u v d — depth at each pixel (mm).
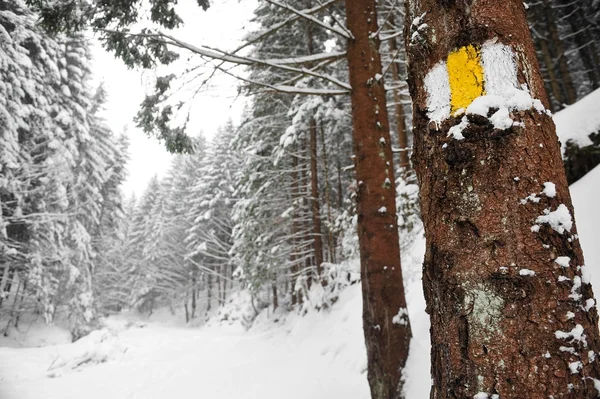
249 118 12594
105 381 9203
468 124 1088
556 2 15891
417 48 1268
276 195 13500
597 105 5094
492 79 1106
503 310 970
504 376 931
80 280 21078
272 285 16328
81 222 22656
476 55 1136
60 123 19062
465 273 1038
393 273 3770
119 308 42312
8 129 12453
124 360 12312
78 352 12586
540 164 1053
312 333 8961
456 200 1092
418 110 1269
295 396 5480
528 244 993
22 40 13344
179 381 7926
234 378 7336
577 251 1041
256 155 11891
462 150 1090
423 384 3264
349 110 10562
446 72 1169
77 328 20156
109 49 4691
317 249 12695
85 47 22062
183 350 12281
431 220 1174
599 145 4699
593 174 4352
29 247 15883
